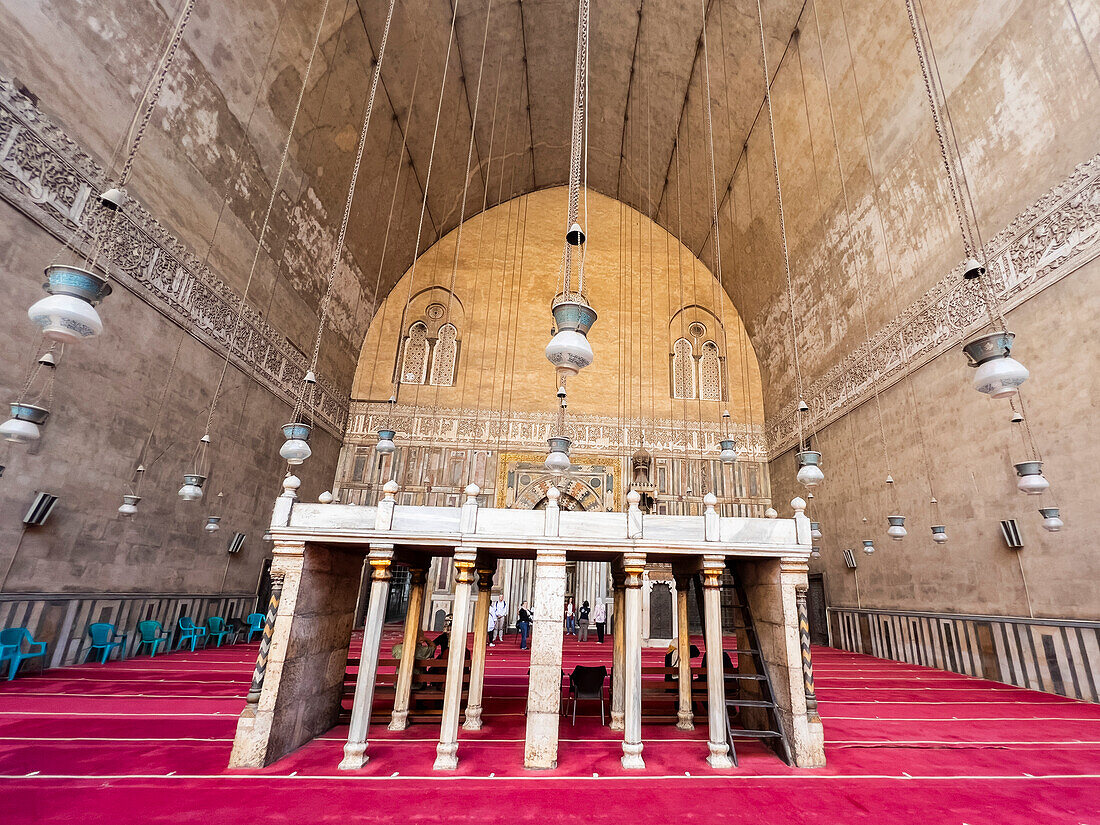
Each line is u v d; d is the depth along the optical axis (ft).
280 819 10.27
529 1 42.83
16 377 20.98
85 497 24.21
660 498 52.75
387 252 52.60
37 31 21.02
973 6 26.81
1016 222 25.54
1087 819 11.07
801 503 16.20
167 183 27.84
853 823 10.75
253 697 13.58
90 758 13.25
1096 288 21.86
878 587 36.55
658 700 21.54
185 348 29.99
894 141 32.94
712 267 59.47
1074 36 22.39
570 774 13.32
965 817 11.11
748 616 18.21
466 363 55.16
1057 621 23.27
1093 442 21.93
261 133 33.12
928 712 20.42
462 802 11.39
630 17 43.39
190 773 12.51
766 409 55.26
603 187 62.13
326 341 47.14
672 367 56.95
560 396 23.77
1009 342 12.45
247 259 34.96
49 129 21.76
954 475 29.63
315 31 33.32
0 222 20.21
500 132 53.21
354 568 18.76
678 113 48.55
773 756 15.25
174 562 30.01
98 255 24.06
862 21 32.50
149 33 25.17
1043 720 19.20
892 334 35.01
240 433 35.58
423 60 41.73
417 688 19.12
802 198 42.57
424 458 52.34
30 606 21.94
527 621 41.98
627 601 15.16
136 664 25.55
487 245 59.31
